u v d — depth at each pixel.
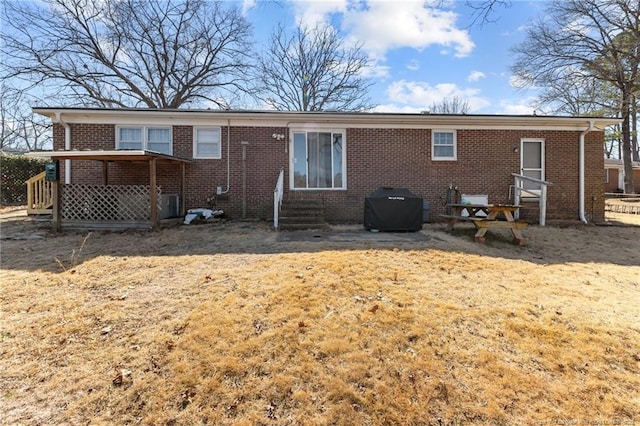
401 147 10.60
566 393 2.43
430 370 2.61
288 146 10.36
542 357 2.81
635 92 20.14
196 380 2.46
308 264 4.94
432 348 2.88
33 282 4.32
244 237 7.29
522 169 10.90
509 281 4.62
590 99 21.95
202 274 4.57
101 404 2.26
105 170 9.50
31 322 3.22
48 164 7.91
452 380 2.52
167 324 3.18
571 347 2.95
